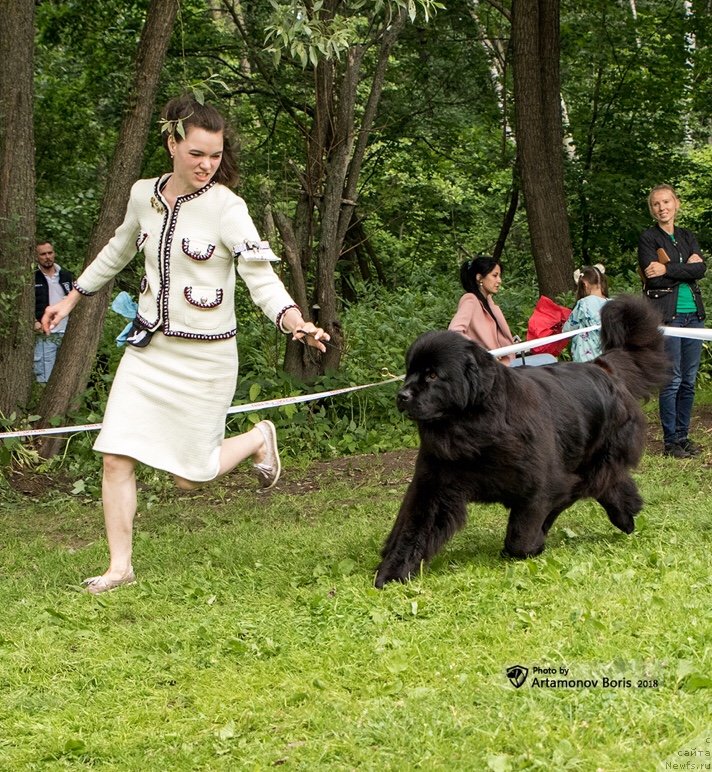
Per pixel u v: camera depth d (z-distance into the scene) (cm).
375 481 901
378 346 1187
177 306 535
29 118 988
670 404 904
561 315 854
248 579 568
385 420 1112
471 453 521
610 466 605
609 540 614
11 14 969
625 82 1769
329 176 1110
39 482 934
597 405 588
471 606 474
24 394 996
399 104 1727
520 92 1396
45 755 366
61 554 681
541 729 337
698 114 1903
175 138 525
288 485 912
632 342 643
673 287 893
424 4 689
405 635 443
